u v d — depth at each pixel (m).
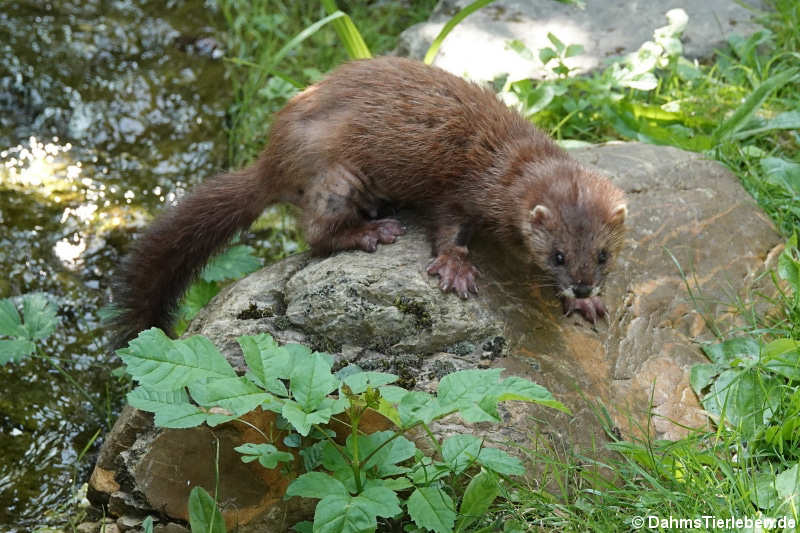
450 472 5.09
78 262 8.29
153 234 6.83
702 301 6.58
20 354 6.78
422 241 6.46
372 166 6.54
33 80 9.73
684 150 7.68
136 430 5.71
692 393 6.00
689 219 7.00
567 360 5.96
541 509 5.22
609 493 5.33
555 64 9.04
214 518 4.97
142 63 10.12
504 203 6.40
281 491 5.45
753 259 6.90
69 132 9.49
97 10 10.61
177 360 4.84
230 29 10.47
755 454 5.51
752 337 6.40
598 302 6.32
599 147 7.64
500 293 6.20
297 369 4.87
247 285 6.25
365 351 5.79
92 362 7.53
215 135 9.52
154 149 9.39
